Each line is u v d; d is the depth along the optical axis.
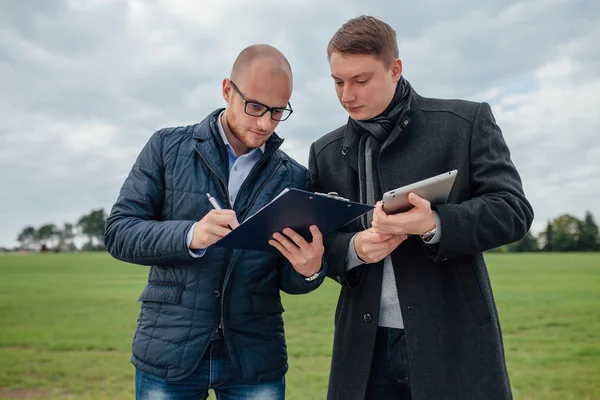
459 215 2.04
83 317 13.79
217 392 2.48
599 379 7.30
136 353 2.32
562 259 39.78
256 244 2.15
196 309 2.27
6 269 35.56
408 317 2.20
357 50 2.18
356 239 2.21
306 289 2.37
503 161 2.23
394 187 2.33
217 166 2.37
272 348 2.41
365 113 2.29
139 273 31.64
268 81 2.24
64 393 6.67
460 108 2.35
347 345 2.34
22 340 10.47
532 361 8.44
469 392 2.11
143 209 2.38
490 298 2.22
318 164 2.63
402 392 2.34
